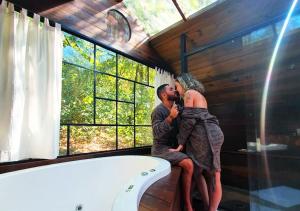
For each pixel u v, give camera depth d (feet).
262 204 6.72
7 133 4.65
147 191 3.37
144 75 10.61
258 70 7.22
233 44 7.63
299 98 6.13
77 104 10.40
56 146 5.52
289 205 6.08
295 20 6.01
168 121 5.44
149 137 10.53
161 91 6.15
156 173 3.96
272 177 6.55
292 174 6.12
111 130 10.57
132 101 10.15
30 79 5.31
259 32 6.82
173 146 5.75
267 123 6.88
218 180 5.29
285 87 6.44
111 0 7.89
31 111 5.24
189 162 4.90
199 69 9.17
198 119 5.12
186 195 4.87
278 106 6.60
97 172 5.41
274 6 6.24
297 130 6.13
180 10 7.71
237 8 6.91
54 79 5.63
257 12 6.63
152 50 9.65
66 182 4.80
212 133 5.05
